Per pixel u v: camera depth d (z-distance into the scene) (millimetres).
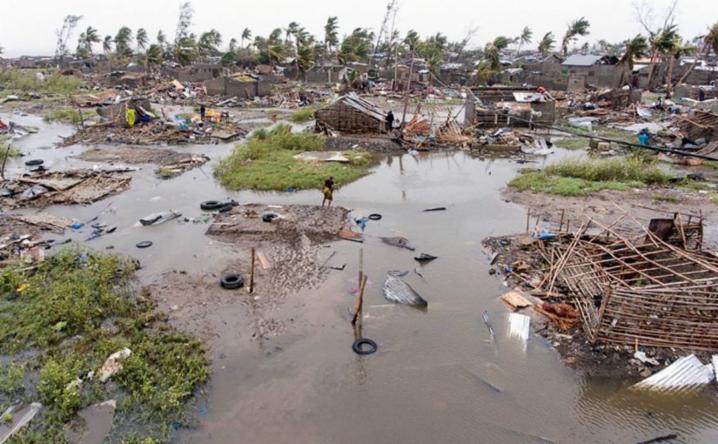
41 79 69562
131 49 106000
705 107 43562
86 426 8328
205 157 29547
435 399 9234
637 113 44719
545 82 69000
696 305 10047
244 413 8773
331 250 15898
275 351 10570
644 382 9555
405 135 35875
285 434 8320
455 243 16625
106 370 9609
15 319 11406
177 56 81750
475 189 23484
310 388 9461
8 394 9055
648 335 10477
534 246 15758
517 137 35844
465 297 12992
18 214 18875
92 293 12523
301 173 25109
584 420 8766
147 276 13844
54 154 30453
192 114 45094
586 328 11008
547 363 10250
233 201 20672
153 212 19469
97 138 35188
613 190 22734
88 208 19953
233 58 88750
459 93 68688
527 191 22859
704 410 9008
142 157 29375
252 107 56219
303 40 87312
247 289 13203
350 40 89438
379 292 13180
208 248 15906
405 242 16500
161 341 10703
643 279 11797
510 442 8266
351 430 8453
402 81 73625
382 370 10031
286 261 15016
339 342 10953
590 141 33469
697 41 81125
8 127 37406
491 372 9984
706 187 23281
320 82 81812
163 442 8031
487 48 74000
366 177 25906
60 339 10703
